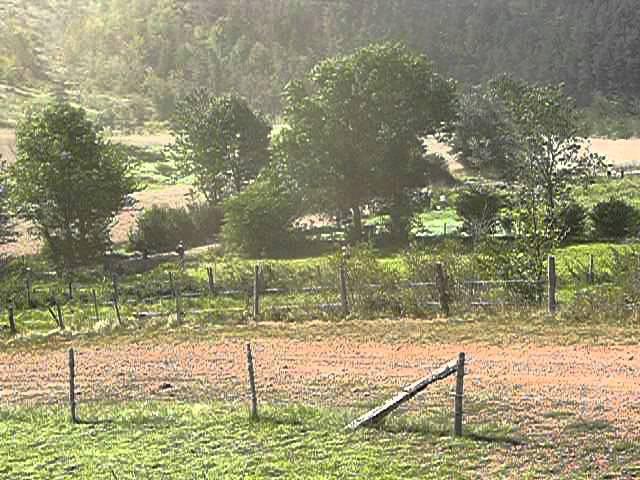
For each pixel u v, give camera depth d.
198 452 13.07
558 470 11.66
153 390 17.81
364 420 13.69
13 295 33.75
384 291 24.44
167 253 53.06
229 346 21.64
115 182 51.03
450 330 21.22
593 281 28.70
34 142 50.41
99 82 178.50
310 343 21.23
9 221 58.62
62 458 13.21
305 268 32.56
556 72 145.25
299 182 52.94
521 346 19.36
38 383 19.34
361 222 54.41
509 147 54.06
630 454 12.06
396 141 52.09
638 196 55.88
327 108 52.50
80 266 48.84
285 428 13.83
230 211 50.44
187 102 68.31
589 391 15.38
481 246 27.47
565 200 44.28
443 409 14.61
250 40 178.88
